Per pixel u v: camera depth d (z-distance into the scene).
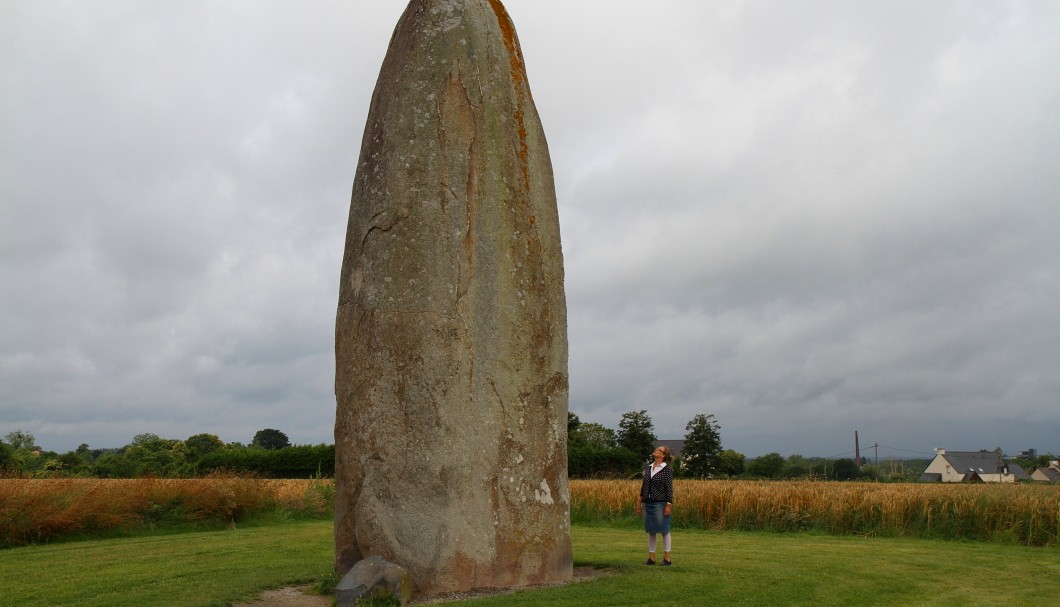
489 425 7.89
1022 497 15.02
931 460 82.81
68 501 14.53
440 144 8.20
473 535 7.58
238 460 48.31
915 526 15.35
